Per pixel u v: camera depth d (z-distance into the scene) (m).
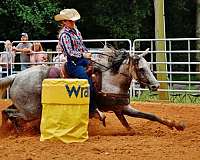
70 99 12.68
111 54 14.37
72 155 11.19
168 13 41.91
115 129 15.10
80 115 12.76
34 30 37.41
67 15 13.46
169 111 19.06
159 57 23.08
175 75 40.00
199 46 39.12
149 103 21.44
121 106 14.28
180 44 42.19
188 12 42.47
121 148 11.84
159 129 14.82
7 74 24.30
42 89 12.97
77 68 13.84
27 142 12.72
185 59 40.88
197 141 12.83
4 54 24.39
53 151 11.66
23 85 14.17
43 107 12.91
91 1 38.91
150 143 12.50
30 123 14.89
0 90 14.46
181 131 14.42
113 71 14.26
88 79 14.00
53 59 24.16
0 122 16.06
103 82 14.24
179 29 42.47
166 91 22.83
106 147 11.95
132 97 23.39
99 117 15.02
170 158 10.86
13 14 36.03
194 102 22.80
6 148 12.06
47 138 12.78
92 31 40.12
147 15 40.09
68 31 13.65
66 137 12.66
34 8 36.00
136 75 14.25
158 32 23.31
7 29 37.56
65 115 12.69
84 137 12.85
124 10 39.00
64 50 13.68
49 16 36.31
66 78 13.91
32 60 23.94
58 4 38.12
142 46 40.06
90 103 14.20
